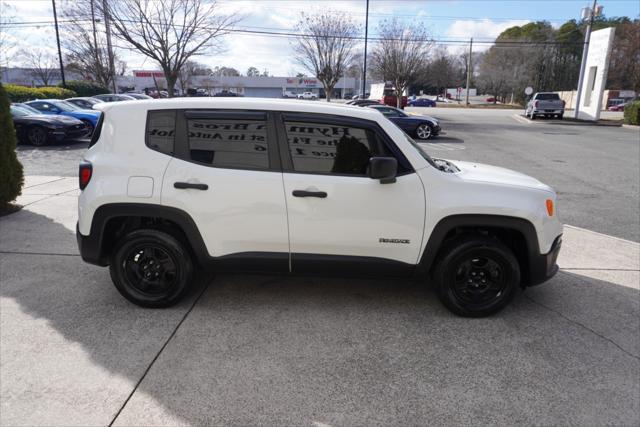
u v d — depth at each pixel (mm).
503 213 3371
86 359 2945
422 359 3033
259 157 3418
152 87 64438
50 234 5414
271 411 2518
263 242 3467
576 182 9523
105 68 31188
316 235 3432
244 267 3551
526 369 2941
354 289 4074
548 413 2543
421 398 2650
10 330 3277
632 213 7047
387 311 3688
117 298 3820
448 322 3529
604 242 5586
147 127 3479
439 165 3988
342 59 30797
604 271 4641
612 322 3578
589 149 15250
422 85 80062
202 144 3441
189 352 3049
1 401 2543
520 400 2648
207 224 3430
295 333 3322
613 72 55812
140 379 2758
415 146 3836
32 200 7000
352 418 2480
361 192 3371
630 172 10773
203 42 21188
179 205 3402
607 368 2969
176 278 3590
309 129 3416
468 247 3449
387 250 3465
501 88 67562
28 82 50844
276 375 2830
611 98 56719
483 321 3559
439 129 18812
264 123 3420
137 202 3418
